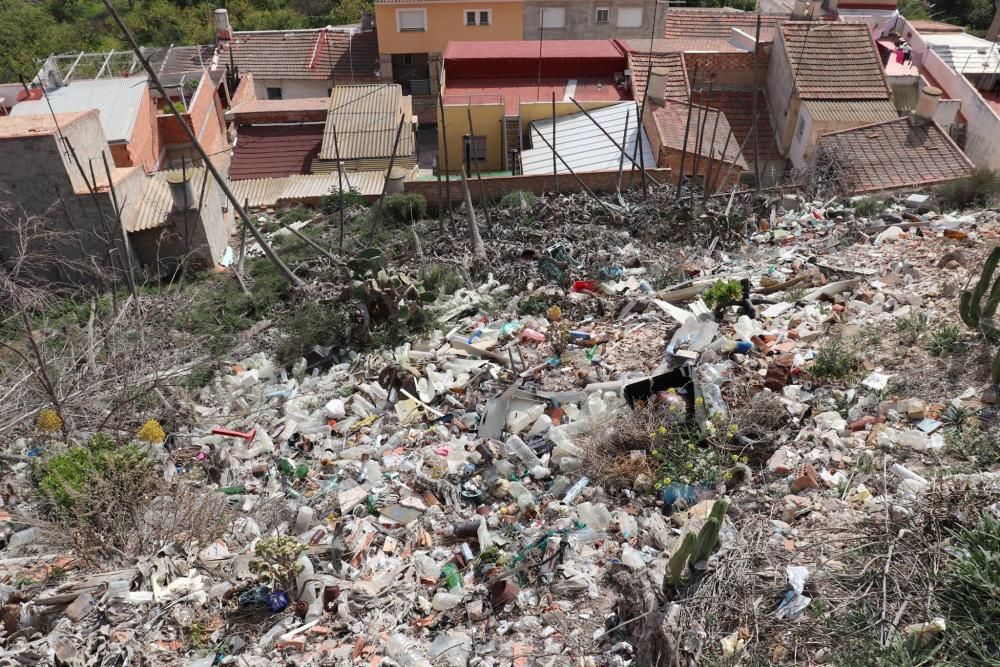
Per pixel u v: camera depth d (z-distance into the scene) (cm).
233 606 796
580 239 1770
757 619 671
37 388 1221
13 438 1168
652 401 966
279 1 5253
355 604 787
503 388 1178
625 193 2134
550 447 999
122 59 3127
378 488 980
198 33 4684
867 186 2059
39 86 2572
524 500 907
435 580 826
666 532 806
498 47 3116
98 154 1956
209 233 2003
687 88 2762
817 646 646
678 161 2308
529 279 1577
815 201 1839
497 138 2850
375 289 1399
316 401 1238
